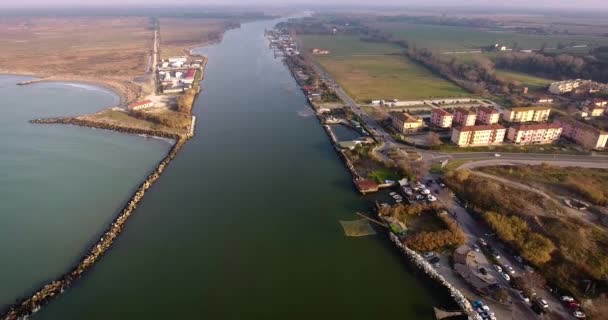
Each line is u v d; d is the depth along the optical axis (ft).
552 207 400.47
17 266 341.00
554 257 332.60
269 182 485.15
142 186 465.47
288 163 537.65
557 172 485.15
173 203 437.99
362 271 334.03
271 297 308.60
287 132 655.35
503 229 360.07
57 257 352.69
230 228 393.29
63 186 474.08
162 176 500.74
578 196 426.51
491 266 326.65
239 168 522.88
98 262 343.46
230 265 342.23
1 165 524.93
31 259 349.82
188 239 375.86
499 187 444.14
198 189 467.93
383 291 312.50
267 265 342.44
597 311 277.44
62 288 313.12
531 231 361.92
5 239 376.48
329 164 534.37
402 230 377.09
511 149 560.61
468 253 340.59
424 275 324.80
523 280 305.73
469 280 307.99
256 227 394.93
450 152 553.23
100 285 318.65
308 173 508.53
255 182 485.15
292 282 323.57
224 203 437.99
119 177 498.28
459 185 451.53
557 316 277.23
